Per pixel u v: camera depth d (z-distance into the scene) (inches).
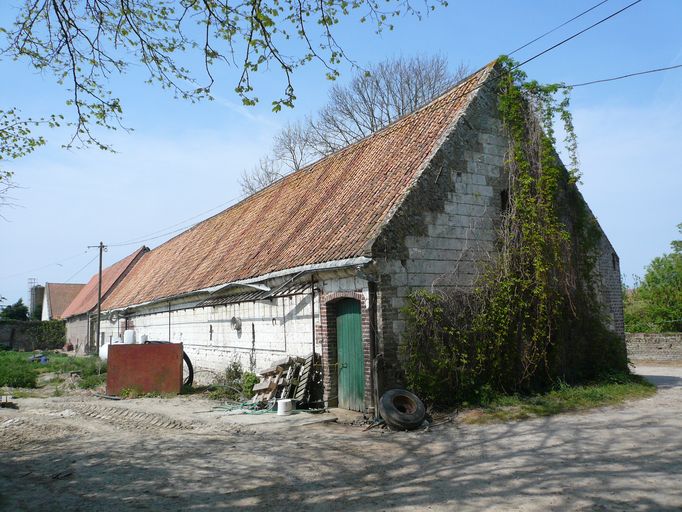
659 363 839.7
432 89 1243.2
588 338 548.7
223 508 226.1
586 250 563.8
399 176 507.2
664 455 272.1
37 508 231.3
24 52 297.4
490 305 471.8
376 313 428.5
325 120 1331.2
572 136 544.7
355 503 226.5
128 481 268.5
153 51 300.0
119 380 624.7
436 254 463.8
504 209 522.3
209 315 767.7
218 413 470.0
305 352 514.3
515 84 545.6
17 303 2667.3
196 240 1083.9
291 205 717.9
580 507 207.0
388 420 378.3
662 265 1039.6
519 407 422.9
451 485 244.1
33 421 441.1
